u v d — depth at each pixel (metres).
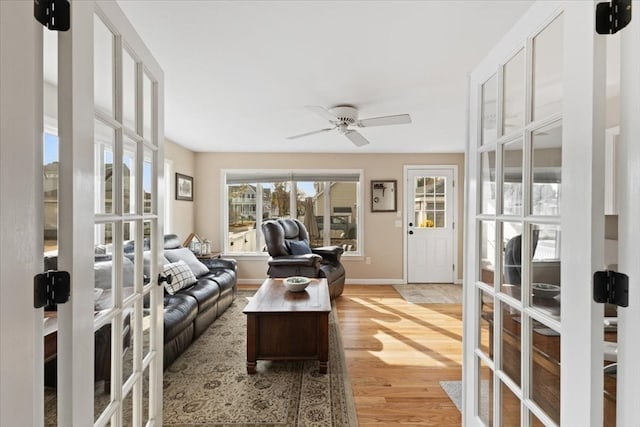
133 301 1.25
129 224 1.27
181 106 3.05
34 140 0.72
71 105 0.80
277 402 2.03
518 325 1.20
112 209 1.10
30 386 0.70
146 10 1.62
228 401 2.04
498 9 1.62
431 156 5.37
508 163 1.26
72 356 0.81
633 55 0.73
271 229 4.21
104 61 1.08
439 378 2.33
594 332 0.80
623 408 0.75
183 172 4.96
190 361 2.57
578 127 0.84
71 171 0.80
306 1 1.56
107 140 1.08
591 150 0.80
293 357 2.44
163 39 1.89
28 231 0.70
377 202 5.41
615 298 0.77
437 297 4.54
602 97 0.79
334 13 1.65
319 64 2.21
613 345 0.90
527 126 1.10
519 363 1.19
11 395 0.66
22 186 0.68
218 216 5.36
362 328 3.32
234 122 3.59
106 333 1.09
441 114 3.26
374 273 5.41
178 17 1.68
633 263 0.73
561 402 0.91
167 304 2.64
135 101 1.30
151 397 1.47
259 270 5.38
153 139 1.48
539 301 1.07
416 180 5.41
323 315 2.39
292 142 4.62
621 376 0.76
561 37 0.95
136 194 1.30
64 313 0.80
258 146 4.91
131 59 1.27
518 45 1.14
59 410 0.80
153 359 1.47
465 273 1.59
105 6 0.99
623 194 0.76
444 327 3.35
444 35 1.85
